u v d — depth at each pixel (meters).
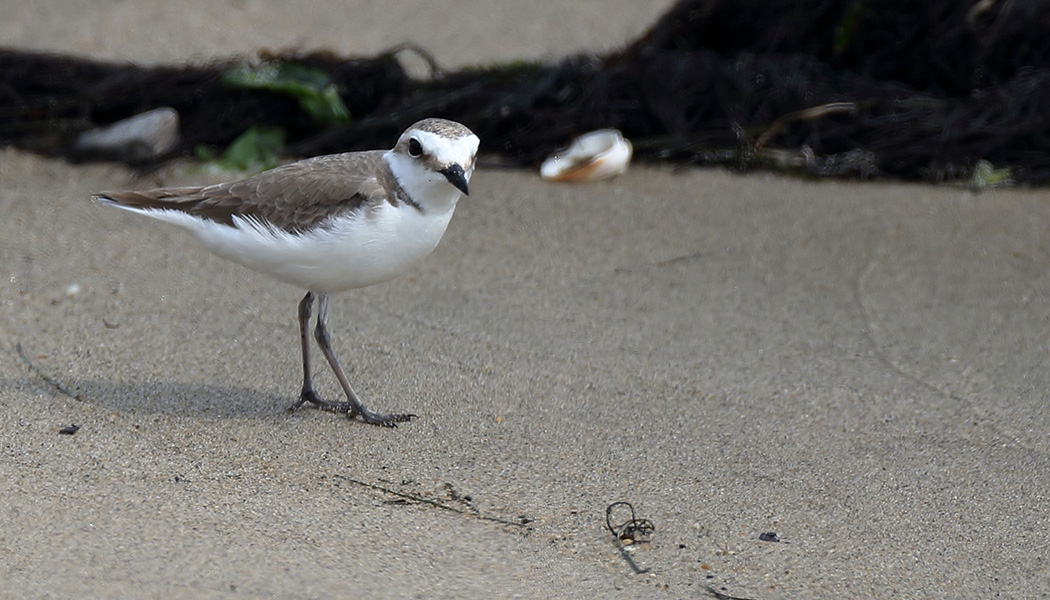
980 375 10.46
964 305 11.74
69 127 15.48
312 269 8.98
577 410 9.75
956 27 16.08
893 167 14.98
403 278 12.19
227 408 9.52
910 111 15.54
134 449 8.66
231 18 19.22
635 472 8.80
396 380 10.17
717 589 7.37
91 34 18.09
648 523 8.03
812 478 8.79
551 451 9.08
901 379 10.38
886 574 7.61
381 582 7.18
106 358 10.19
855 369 10.55
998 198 14.27
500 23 19.58
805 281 12.26
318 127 15.76
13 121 15.54
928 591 7.45
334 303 11.61
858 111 15.55
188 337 10.73
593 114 15.67
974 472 8.92
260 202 8.92
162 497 7.98
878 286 12.16
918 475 8.87
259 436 9.08
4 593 6.76
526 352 10.72
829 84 15.95
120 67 16.41
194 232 9.12
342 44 18.42
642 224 13.62
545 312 11.52
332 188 8.80
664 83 15.88
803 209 14.01
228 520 7.73
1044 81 15.36
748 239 13.23
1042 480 8.82
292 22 19.28
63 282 11.59
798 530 8.09
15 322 10.70
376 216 8.77
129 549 7.28
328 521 7.85
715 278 12.31
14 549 7.20
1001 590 7.49
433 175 8.73
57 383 9.64
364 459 8.84
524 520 8.06
